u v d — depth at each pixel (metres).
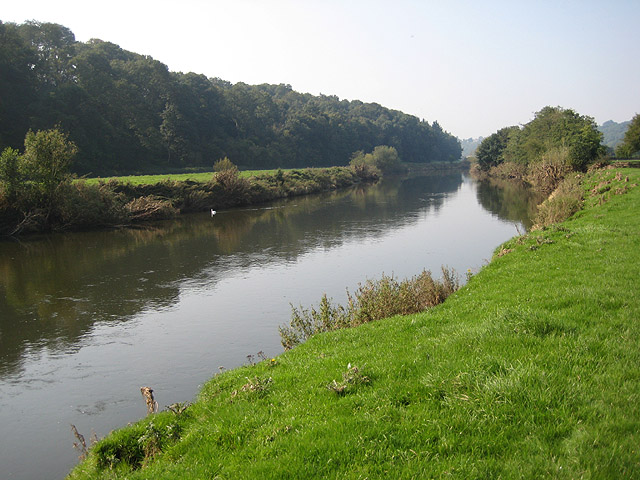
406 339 9.79
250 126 121.38
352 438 5.65
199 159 96.25
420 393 6.64
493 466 4.82
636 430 5.05
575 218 27.81
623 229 19.34
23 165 38.53
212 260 28.75
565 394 5.89
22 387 13.05
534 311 9.08
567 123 68.81
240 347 15.39
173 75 112.31
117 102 82.94
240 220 46.56
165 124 91.56
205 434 6.75
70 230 41.00
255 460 5.60
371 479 4.89
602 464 4.54
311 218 46.75
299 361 9.49
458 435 5.45
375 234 36.25
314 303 19.69
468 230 36.84
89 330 17.33
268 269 26.08
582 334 7.84
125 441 7.73
